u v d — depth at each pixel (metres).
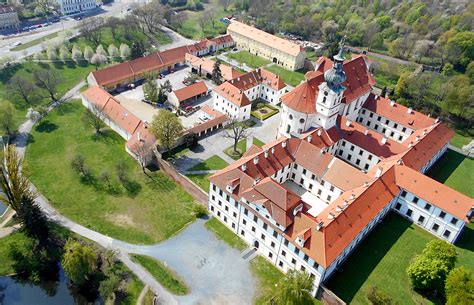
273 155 112.12
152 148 124.88
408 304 87.31
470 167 137.88
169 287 88.00
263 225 93.38
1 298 87.62
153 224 104.31
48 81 155.88
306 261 86.44
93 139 137.00
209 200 107.25
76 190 114.12
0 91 160.38
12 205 101.31
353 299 86.50
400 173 110.88
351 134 130.00
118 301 85.00
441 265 86.12
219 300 86.12
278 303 79.44
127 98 165.00
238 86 160.62
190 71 193.38
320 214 97.50
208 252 97.06
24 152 128.38
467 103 162.12
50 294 89.12
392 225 108.69
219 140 141.00
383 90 177.00
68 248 85.00
